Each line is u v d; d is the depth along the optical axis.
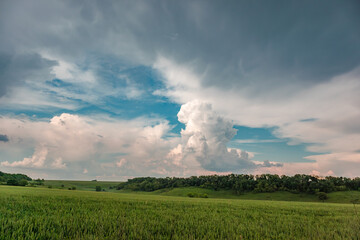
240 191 163.50
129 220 9.10
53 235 6.03
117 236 6.36
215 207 20.59
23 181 135.00
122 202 21.38
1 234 6.00
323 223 11.05
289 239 7.13
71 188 160.88
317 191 139.38
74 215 10.09
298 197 137.50
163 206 18.95
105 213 11.20
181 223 9.30
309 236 7.58
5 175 170.12
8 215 8.91
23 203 14.52
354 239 7.29
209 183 186.25
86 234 6.40
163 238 6.47
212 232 7.43
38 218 8.56
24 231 6.52
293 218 13.45
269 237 7.43
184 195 155.62
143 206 17.62
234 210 18.11
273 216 14.38
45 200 18.16
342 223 11.26
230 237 6.93
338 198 124.12
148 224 8.62
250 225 9.45
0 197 18.94
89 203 17.75
